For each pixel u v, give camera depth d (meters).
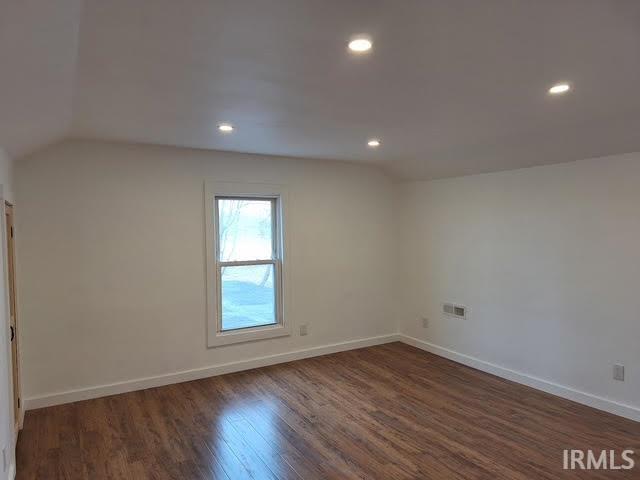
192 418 3.50
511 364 4.31
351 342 5.39
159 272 4.17
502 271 4.37
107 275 3.94
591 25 1.60
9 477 2.51
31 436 3.20
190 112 2.82
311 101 2.59
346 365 4.80
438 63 1.99
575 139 3.41
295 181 4.92
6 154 2.98
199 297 4.38
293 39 1.72
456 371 4.60
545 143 3.61
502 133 3.47
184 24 1.58
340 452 2.98
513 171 4.23
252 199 4.79
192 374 4.36
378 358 5.05
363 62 1.97
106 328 3.94
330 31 1.65
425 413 3.58
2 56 1.50
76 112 2.79
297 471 2.75
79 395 3.83
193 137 3.67
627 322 3.39
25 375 3.62
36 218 3.64
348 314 5.36
